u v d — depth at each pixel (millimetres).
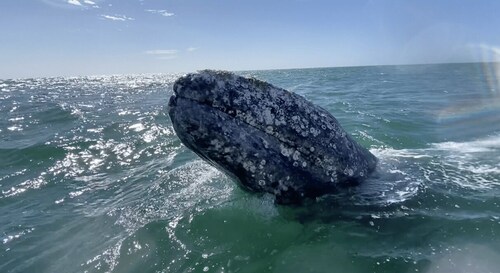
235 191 7172
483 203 6133
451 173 7609
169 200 7391
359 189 6570
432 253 4902
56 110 24406
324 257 5020
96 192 8492
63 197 8297
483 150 9492
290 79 58031
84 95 43250
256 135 5727
